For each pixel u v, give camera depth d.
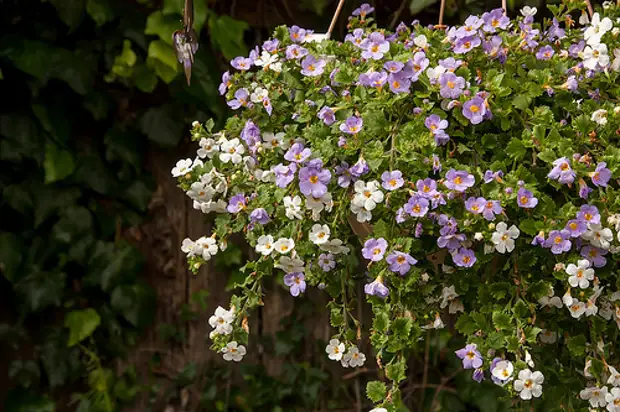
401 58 1.38
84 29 1.80
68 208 1.80
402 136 1.38
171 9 1.82
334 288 1.44
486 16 1.40
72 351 1.81
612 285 1.39
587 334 1.41
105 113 1.81
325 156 1.38
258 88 1.44
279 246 1.39
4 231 1.77
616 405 1.37
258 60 1.45
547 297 1.37
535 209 1.35
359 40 1.43
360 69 1.42
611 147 1.37
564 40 1.44
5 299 1.78
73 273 1.81
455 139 1.40
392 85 1.38
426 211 1.34
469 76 1.38
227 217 1.45
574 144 1.37
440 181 1.35
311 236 1.38
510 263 1.38
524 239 1.37
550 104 1.41
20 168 1.78
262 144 1.43
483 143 1.38
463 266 1.37
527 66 1.41
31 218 1.79
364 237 1.43
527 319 1.36
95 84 1.81
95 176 1.81
